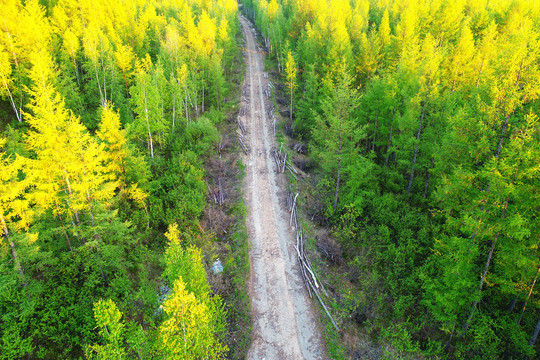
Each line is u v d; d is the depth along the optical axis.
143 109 30.69
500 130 14.37
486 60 30.27
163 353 11.98
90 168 17.64
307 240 23.98
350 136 26.89
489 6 50.88
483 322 15.85
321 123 26.59
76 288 18.89
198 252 14.49
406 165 28.77
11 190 14.59
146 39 50.00
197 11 69.56
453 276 15.47
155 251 23.25
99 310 12.08
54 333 16.50
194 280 13.70
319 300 19.34
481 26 41.00
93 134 36.62
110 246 18.31
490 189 13.48
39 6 44.81
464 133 15.05
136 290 20.08
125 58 40.16
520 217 12.42
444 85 29.92
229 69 61.31
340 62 35.66
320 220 26.27
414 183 27.52
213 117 42.50
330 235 24.78
